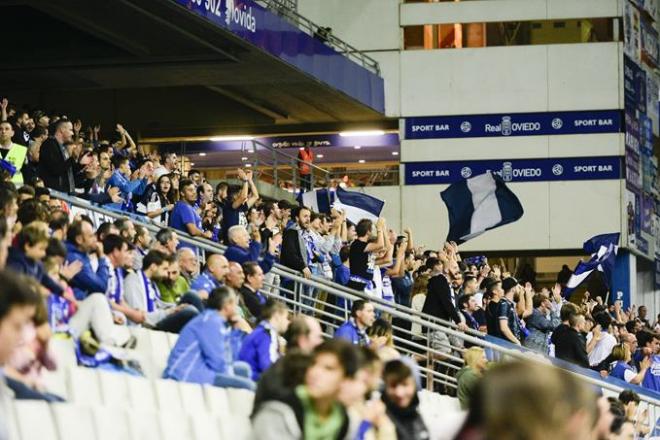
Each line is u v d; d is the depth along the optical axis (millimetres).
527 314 23828
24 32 31656
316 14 43625
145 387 11117
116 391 10812
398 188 43375
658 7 49844
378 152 43812
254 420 6762
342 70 38375
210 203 22156
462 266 26719
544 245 43250
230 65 32969
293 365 6898
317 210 28578
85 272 12570
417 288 21062
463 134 43438
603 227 43312
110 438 9414
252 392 12031
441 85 43469
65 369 10367
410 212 43375
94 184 20094
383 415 8523
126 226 14938
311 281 18250
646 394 20656
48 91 35906
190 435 10492
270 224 21422
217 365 12016
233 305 12266
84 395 10422
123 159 20734
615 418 13773
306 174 38969
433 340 19531
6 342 5164
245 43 30516
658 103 49312
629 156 43844
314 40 35625
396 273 22250
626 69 43812
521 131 43469
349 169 43719
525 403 3570
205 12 27750
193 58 31969
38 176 18812
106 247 13180
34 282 6816
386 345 14258
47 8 27859
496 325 21188
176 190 21391
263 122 42188
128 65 32219
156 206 20891
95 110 40000
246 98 39250
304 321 10414
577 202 43281
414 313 19438
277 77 35125
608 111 43469
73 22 29016
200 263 18172
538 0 43594
